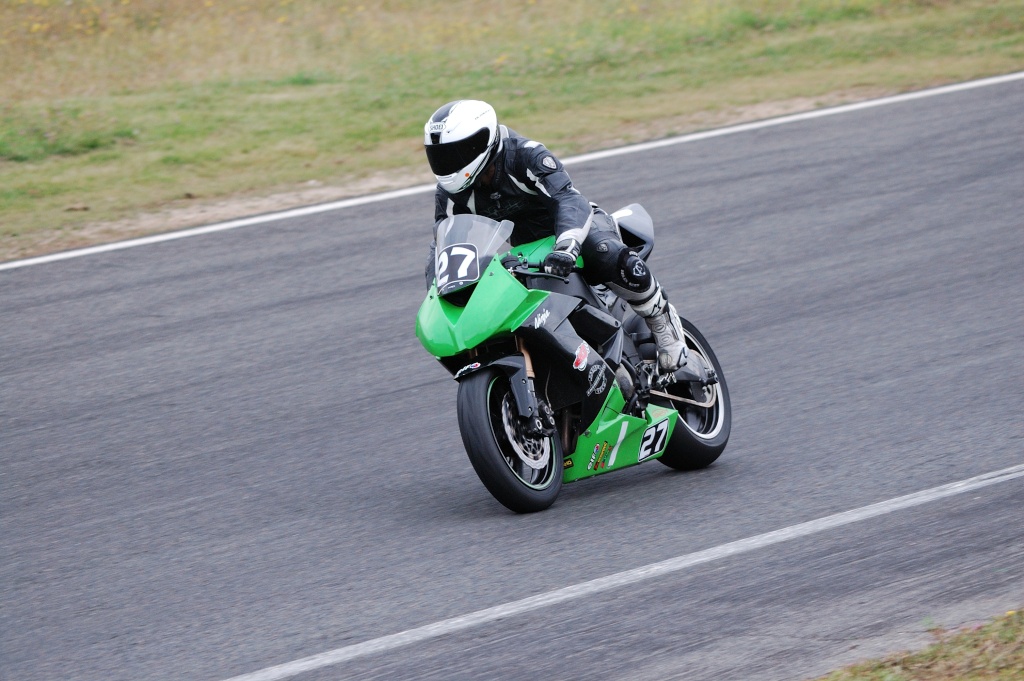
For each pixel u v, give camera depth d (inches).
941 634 612.1
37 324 1368.1
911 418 978.7
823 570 700.0
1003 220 1541.6
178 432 1058.1
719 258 1478.8
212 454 1002.1
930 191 1678.2
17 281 1512.1
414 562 750.5
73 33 3065.9
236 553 792.9
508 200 830.5
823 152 1895.9
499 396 813.9
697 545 748.6
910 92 2247.8
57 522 876.6
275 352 1249.4
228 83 2623.0
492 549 760.3
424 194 1807.3
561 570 720.3
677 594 677.9
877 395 1043.3
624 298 866.8
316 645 644.1
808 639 618.2
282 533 823.7
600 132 2121.1
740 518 791.7
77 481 960.3
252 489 917.8
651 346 907.4
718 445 917.2
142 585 751.1
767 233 1556.3
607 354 856.3
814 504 809.5
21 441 1059.3
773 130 2046.0
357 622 669.9
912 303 1290.6
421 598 694.5
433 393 1115.9
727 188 1749.5
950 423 957.8
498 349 807.7
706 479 885.2
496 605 677.3
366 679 602.2
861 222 1574.8
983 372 1077.8
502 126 819.4
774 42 2795.3
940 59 2536.9
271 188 1904.5
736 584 686.5
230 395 1142.3
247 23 3139.8
